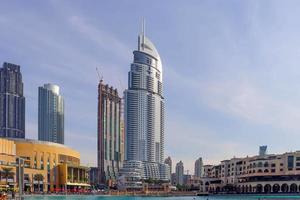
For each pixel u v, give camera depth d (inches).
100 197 7249.0
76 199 6245.1
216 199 6909.5
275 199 5871.1
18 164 3213.6
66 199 6097.4
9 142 7775.6
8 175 7342.5
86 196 7504.9
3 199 4099.4
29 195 6712.6
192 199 6919.3
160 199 6825.8
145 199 6752.0
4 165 7421.3
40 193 7391.7
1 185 6722.4
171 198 7362.2
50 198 6259.8
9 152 7726.4
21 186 3088.1
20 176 3112.7
